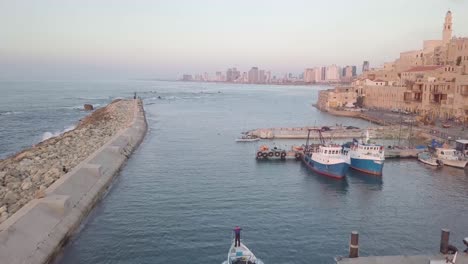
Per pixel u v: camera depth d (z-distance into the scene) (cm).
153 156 8919
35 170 6425
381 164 7562
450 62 17700
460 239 4584
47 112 18325
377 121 15175
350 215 5334
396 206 5753
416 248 4328
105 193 6059
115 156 7975
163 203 5631
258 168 8012
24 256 3628
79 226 4759
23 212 4256
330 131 12138
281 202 5834
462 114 13100
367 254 4159
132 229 4681
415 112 16312
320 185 6856
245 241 4400
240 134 12550
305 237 4553
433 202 5956
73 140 9325
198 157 8925
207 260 3953
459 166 8244
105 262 3909
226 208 5481
